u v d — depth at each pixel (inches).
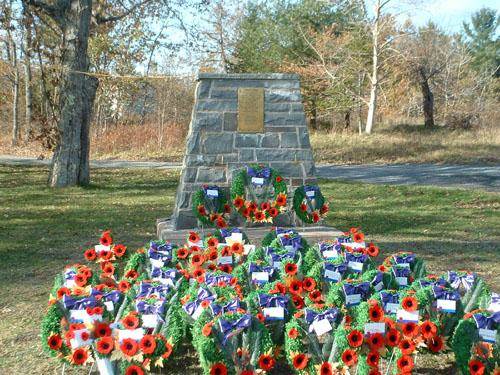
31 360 204.5
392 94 1398.9
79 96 692.1
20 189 673.6
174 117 1353.3
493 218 506.9
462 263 339.3
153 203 586.9
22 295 278.5
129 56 1008.9
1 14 717.9
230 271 243.6
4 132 1615.4
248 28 1453.0
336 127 1467.8
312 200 364.8
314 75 1342.3
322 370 163.9
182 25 836.6
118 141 1218.0
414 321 176.4
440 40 1636.3
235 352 167.3
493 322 170.6
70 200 601.9
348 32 1385.3
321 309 176.6
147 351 167.3
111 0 790.5
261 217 355.6
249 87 369.7
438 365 201.3
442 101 1692.9
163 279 218.8
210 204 356.8
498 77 2199.8
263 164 367.9
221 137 367.6
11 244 391.5
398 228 462.6
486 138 1124.5
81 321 180.2
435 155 1005.2
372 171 884.6
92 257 253.6
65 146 698.2
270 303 191.2
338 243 252.1
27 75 1210.6
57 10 677.3
